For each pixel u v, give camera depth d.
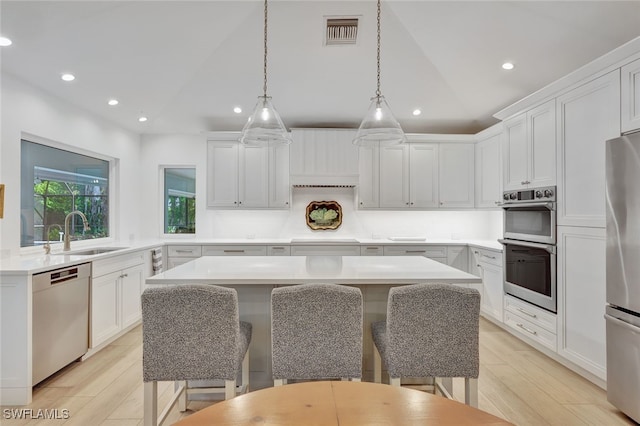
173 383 2.50
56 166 3.47
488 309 3.91
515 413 2.18
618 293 2.12
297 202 4.91
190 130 4.74
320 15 2.82
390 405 1.08
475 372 1.71
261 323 2.27
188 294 1.66
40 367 2.40
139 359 2.95
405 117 4.45
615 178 2.14
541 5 2.49
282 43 3.13
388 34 3.04
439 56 3.28
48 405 2.26
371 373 2.27
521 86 3.52
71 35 2.61
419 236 4.96
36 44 2.60
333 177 4.50
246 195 4.55
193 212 4.94
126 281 3.50
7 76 2.83
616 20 2.47
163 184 4.92
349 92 3.90
